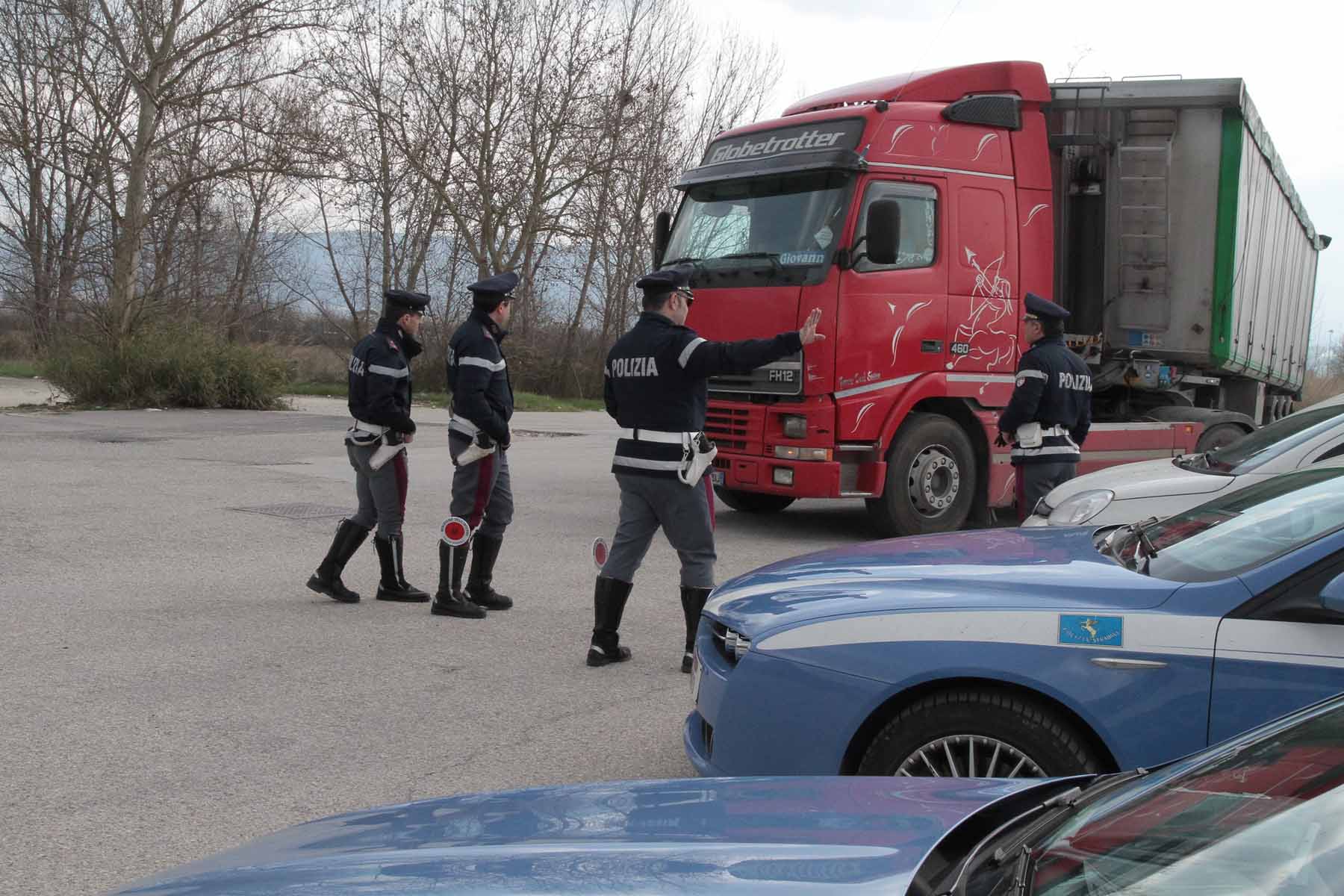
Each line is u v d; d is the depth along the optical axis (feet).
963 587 12.28
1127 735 10.93
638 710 18.31
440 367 106.22
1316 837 6.17
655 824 7.59
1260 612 10.82
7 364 120.47
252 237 95.14
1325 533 11.05
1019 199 34.45
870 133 31.99
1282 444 22.57
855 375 31.73
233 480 43.34
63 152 83.66
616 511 38.93
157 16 83.20
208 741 16.48
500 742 16.72
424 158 102.42
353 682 19.51
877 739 11.91
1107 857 6.56
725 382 33.99
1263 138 39.27
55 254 81.92
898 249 31.35
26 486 39.99
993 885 6.59
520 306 109.09
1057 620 11.35
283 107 86.28
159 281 83.56
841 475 31.81
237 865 7.36
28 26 81.97
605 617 20.76
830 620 12.19
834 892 6.35
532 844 7.22
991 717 11.45
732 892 6.34
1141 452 38.19
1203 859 6.31
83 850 12.92
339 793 14.71
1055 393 27.40
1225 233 36.40
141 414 73.82
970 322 33.50
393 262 108.47
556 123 102.27
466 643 22.16
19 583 26.09
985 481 34.65
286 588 26.58
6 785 14.79
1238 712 10.68
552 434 70.33
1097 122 36.63
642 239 107.24
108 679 19.25
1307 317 57.93
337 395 103.91
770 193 33.40
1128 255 37.63
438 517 36.83
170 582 26.73
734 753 12.49
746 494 40.57
